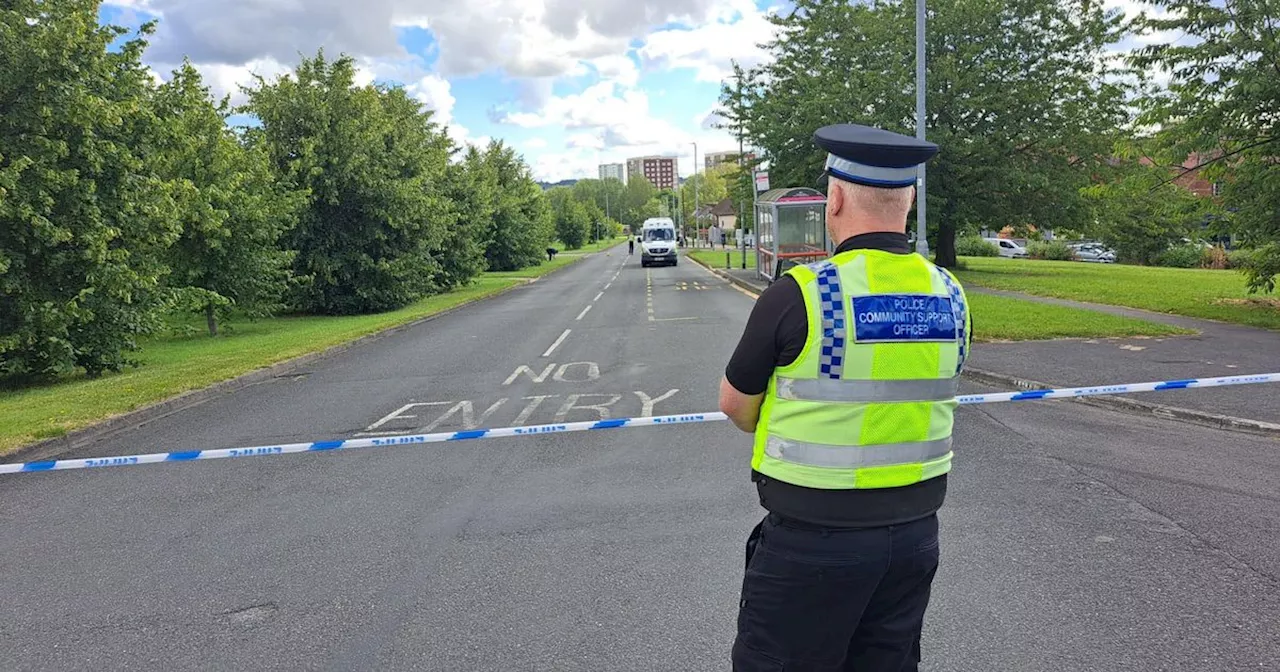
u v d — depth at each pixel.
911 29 25.00
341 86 22.53
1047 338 12.01
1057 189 25.12
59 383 12.88
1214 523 4.99
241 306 19.20
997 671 3.40
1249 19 12.54
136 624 4.11
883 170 2.14
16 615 4.27
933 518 2.23
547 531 5.20
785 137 26.88
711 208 124.88
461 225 30.06
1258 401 7.82
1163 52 13.51
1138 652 3.51
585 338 15.16
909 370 2.08
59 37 11.60
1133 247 42.50
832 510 2.08
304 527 5.44
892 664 2.26
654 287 28.64
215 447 7.77
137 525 5.61
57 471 7.02
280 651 3.78
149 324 13.88
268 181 19.59
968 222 26.66
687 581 4.38
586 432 7.79
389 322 19.25
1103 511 5.25
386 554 4.91
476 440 7.62
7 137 11.49
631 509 5.56
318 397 10.24
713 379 10.42
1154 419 7.65
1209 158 14.81
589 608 4.10
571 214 88.56
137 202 13.20
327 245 22.59
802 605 2.14
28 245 12.00
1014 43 25.09
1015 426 7.50
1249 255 15.44
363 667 3.61
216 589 4.50
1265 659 3.42
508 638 3.82
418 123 30.55
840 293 2.06
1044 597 4.05
